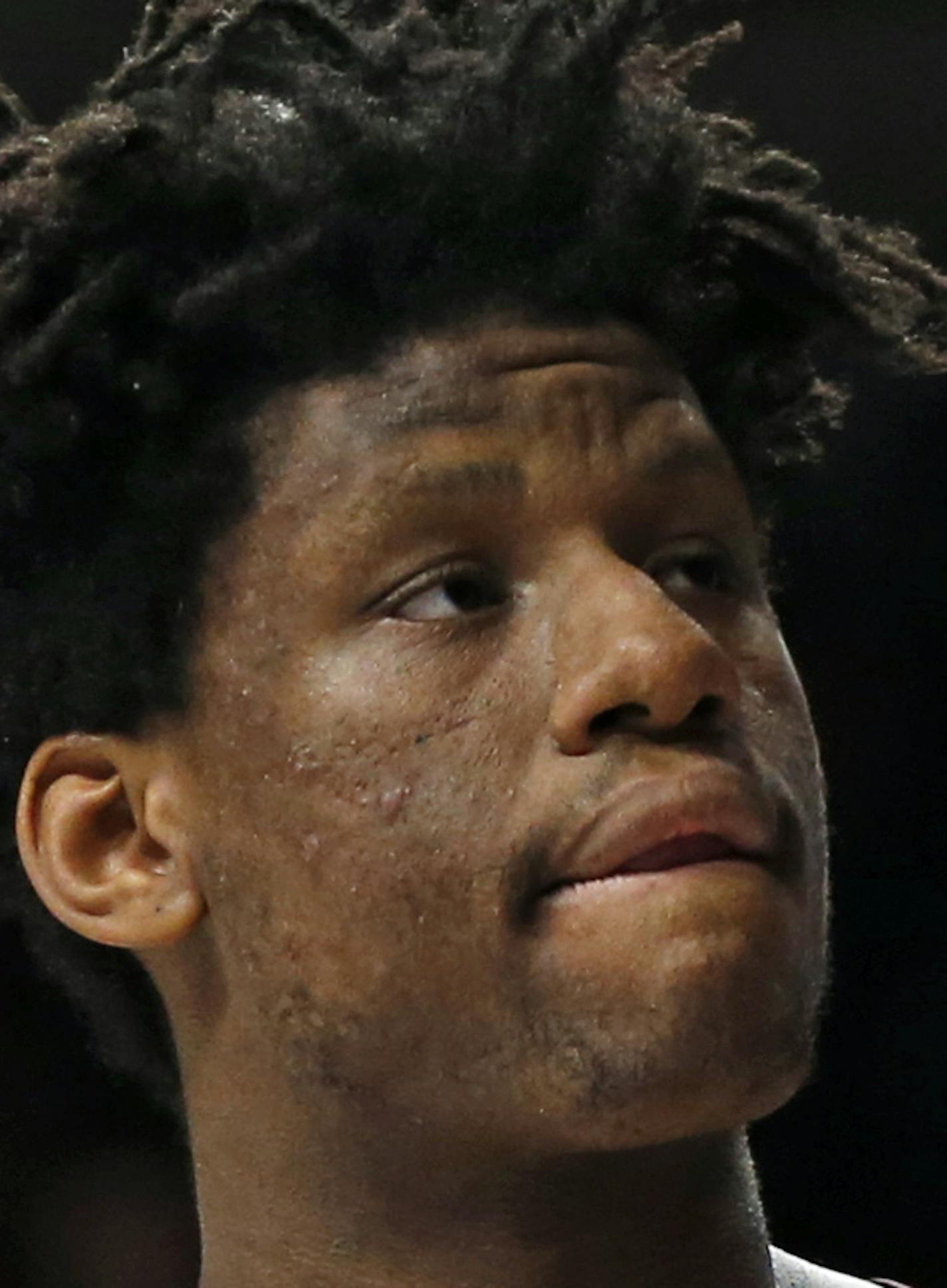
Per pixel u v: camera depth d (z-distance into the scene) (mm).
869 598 11438
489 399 6602
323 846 6461
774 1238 11336
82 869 7016
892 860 11391
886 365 7605
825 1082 11375
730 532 6941
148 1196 11125
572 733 6266
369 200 6730
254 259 6734
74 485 7059
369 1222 6699
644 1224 6617
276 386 6738
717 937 6102
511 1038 6258
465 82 6898
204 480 6801
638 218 6973
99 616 7031
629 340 6871
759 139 11344
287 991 6582
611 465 6633
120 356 6902
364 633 6523
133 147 6832
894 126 11297
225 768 6703
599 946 6133
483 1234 6590
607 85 6961
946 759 11359
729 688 6391
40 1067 11102
